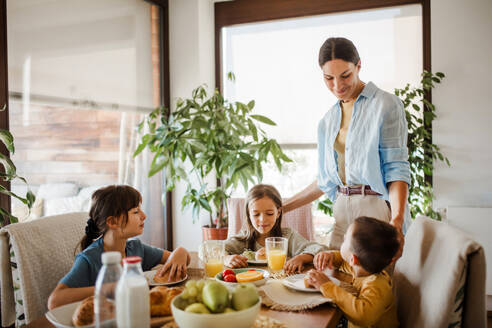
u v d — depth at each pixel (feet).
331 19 9.95
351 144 5.36
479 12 8.61
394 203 4.98
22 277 4.22
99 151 8.09
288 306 3.33
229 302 2.72
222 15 10.72
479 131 8.65
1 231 4.28
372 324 3.44
